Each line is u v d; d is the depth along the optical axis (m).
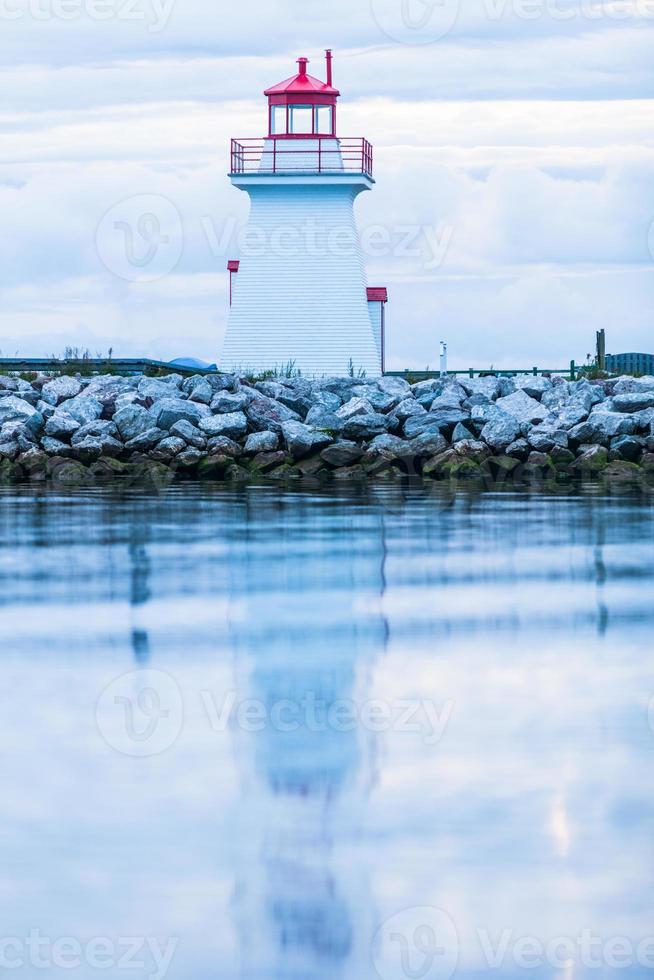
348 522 26.00
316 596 16.55
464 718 10.44
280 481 41.09
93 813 8.27
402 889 7.18
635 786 8.70
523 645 13.33
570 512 28.20
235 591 16.98
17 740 9.88
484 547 21.61
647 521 26.02
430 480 41.34
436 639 13.68
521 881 7.27
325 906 7.00
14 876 7.38
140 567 19.30
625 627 14.27
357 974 6.45
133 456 44.72
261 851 7.66
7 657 12.81
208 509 29.31
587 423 45.34
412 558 20.22
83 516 27.55
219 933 6.79
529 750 9.53
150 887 7.23
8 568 19.20
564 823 8.05
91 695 11.22
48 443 44.50
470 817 8.15
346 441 45.53
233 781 8.88
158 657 12.80
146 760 9.34
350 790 8.66
